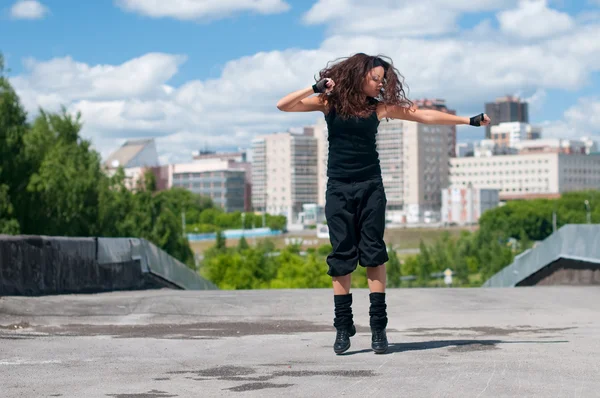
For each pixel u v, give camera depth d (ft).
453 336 20.24
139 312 27.63
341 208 16.63
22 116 149.38
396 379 12.84
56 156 161.58
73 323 24.81
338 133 16.74
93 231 166.61
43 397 11.62
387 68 16.61
